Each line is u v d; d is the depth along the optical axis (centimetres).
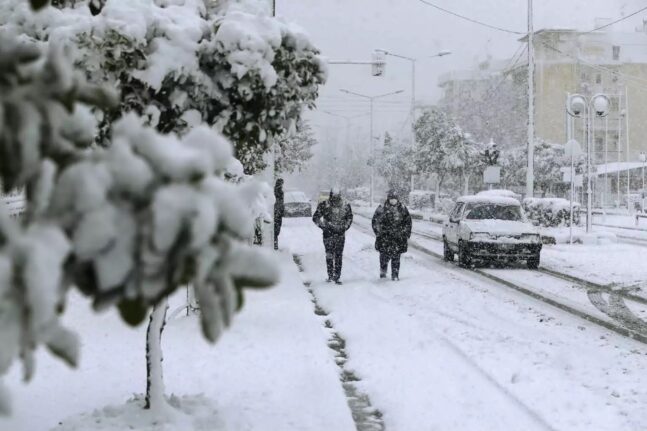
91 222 224
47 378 932
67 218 229
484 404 879
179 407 784
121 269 227
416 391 928
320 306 1616
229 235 248
